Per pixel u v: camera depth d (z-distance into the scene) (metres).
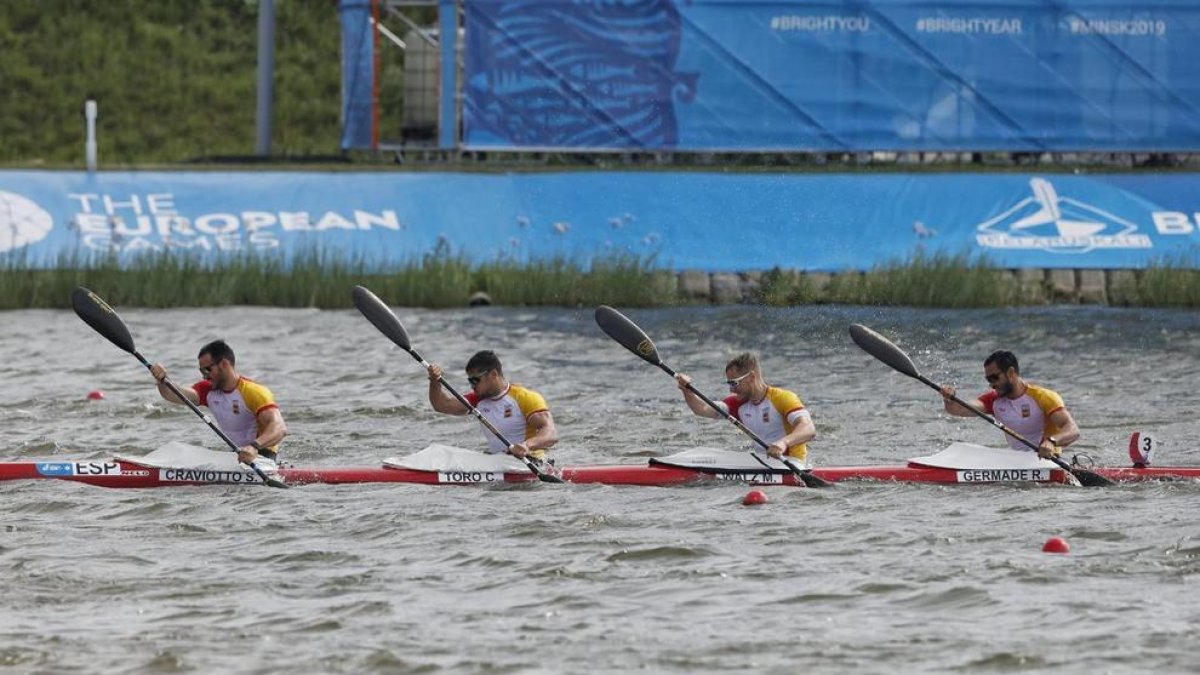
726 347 94.31
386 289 109.12
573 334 98.56
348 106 132.00
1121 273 115.38
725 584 43.72
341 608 41.66
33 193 113.12
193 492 55.88
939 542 48.22
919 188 119.75
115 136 153.62
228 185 116.44
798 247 115.38
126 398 75.81
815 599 42.31
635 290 109.56
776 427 58.69
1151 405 77.00
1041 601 41.88
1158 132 130.50
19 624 40.28
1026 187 120.44
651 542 48.06
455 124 126.88
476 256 114.06
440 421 71.88
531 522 50.91
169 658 37.91
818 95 127.88
